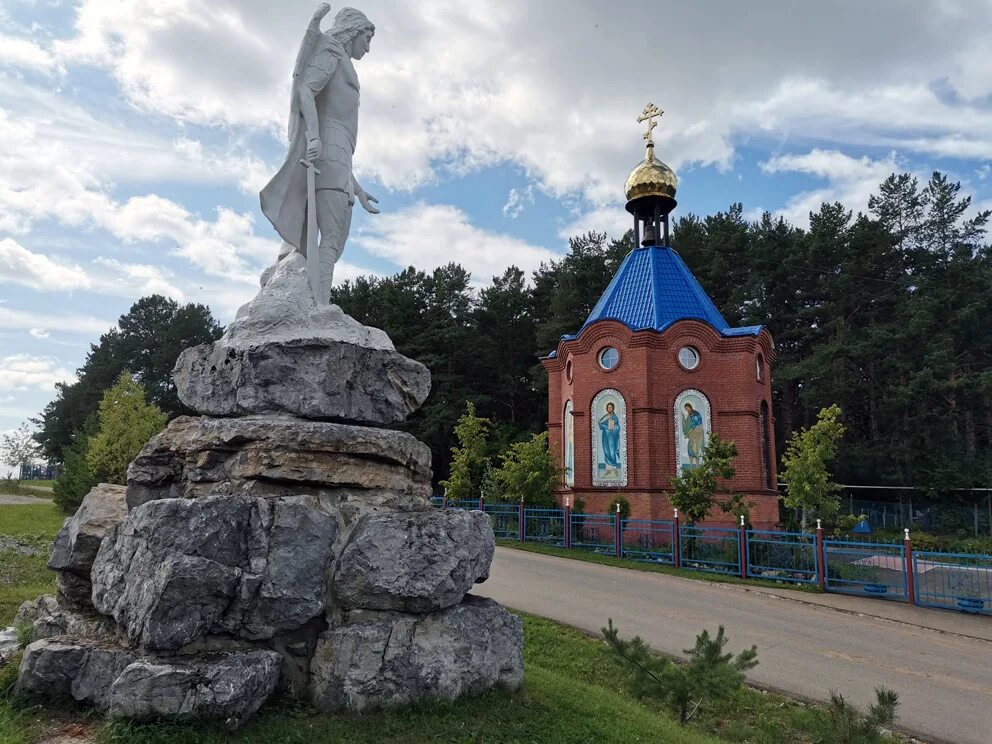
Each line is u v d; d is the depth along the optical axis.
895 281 44.84
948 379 40.59
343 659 5.44
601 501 24.23
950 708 9.05
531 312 48.22
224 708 4.80
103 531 6.25
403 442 6.77
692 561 18.66
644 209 29.53
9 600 9.22
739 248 46.47
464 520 6.29
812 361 41.38
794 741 7.89
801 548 17.27
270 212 7.62
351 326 7.42
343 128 8.03
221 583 5.12
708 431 24.47
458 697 5.84
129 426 25.39
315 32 7.80
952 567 16.27
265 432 6.05
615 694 8.19
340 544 5.86
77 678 5.09
